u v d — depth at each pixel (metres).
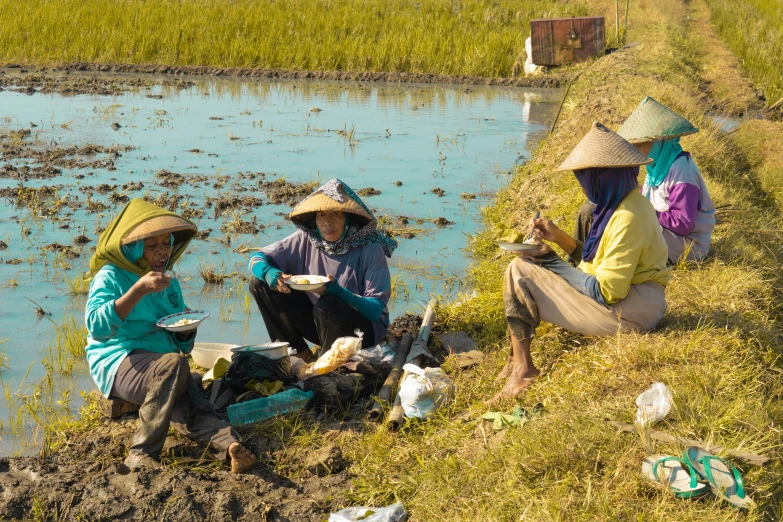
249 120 15.56
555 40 21.70
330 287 5.43
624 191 4.86
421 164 12.52
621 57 19.59
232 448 4.53
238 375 5.25
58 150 12.56
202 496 4.27
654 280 5.08
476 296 7.09
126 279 4.78
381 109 17.36
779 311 6.23
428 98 19.06
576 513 3.68
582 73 19.92
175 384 4.57
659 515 3.59
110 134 14.00
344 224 5.68
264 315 5.85
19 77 20.03
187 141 13.60
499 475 4.13
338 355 5.40
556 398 4.74
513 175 11.88
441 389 5.08
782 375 5.04
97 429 5.02
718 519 3.55
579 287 4.95
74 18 23.97
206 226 9.39
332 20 25.19
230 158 12.53
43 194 10.37
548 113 17.12
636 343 4.96
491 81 21.34
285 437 4.93
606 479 3.89
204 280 7.92
